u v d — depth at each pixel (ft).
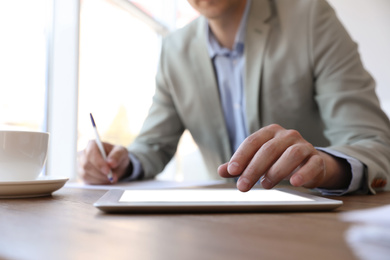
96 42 6.38
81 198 1.72
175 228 0.94
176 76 4.14
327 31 3.47
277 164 1.51
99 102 6.46
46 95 5.32
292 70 3.56
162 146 4.22
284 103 3.64
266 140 1.61
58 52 5.37
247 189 1.46
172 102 4.39
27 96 5.07
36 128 5.19
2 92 4.76
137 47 7.88
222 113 3.95
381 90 12.27
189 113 4.12
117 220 1.07
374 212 0.56
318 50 3.44
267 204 1.21
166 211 1.18
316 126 3.80
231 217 1.12
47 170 5.29
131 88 7.60
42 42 5.28
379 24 9.91
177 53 4.14
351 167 1.90
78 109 5.52
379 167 2.07
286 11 3.71
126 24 7.48
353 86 3.18
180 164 9.48
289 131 1.67
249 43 3.70
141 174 3.52
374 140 2.63
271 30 3.69
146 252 0.69
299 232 0.88
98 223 1.02
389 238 0.57
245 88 3.70
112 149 3.10
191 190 1.73
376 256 0.57
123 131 7.34
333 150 2.10
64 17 5.41
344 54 3.35
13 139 1.76
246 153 1.54
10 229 0.94
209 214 1.19
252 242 0.77
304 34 3.53
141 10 7.81
